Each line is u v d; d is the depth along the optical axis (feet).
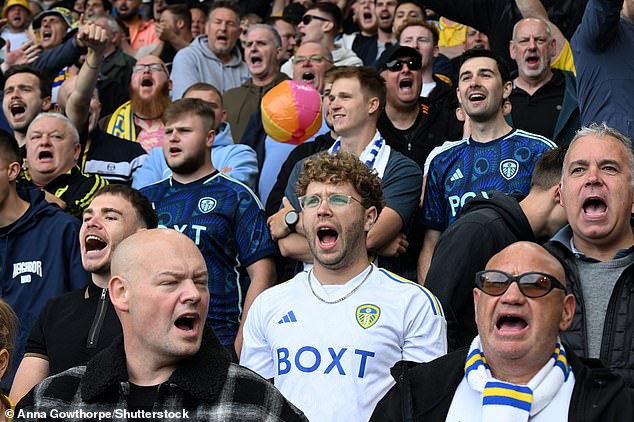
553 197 23.75
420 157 32.22
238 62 45.93
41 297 27.81
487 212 23.68
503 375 17.58
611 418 16.81
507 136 28.63
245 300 27.63
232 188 28.60
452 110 33.53
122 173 35.19
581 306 20.98
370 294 21.47
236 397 17.01
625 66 28.35
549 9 40.11
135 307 17.21
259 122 36.06
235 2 55.62
